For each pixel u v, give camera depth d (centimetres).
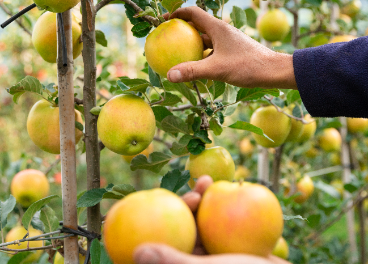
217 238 64
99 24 505
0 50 402
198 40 104
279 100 173
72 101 106
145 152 184
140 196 63
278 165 219
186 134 125
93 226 111
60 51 102
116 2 124
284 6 239
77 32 123
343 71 102
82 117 139
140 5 120
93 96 111
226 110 131
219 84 123
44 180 171
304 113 181
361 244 263
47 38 124
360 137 284
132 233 58
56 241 117
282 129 166
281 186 244
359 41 106
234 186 69
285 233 237
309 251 232
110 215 63
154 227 58
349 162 273
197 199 72
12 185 167
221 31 104
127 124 102
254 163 307
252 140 261
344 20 286
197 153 122
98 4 111
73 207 105
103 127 104
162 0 105
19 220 175
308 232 259
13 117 425
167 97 121
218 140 346
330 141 252
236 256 56
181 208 62
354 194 241
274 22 226
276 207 66
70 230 104
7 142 416
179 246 59
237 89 142
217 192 68
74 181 106
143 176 484
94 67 110
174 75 99
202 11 108
